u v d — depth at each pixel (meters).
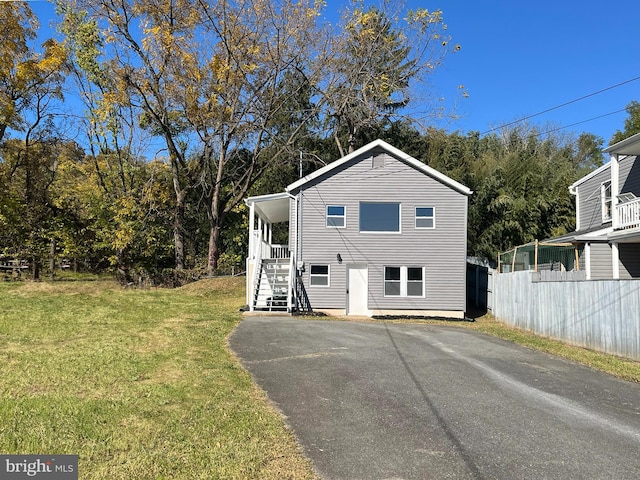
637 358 10.87
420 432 5.91
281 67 28.27
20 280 26.78
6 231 28.02
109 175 28.86
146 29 25.55
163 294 22.17
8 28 26.36
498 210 28.30
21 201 28.44
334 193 20.14
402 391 7.59
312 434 5.78
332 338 12.17
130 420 5.86
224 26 26.41
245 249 36.34
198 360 9.20
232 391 7.29
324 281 19.95
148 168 30.61
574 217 28.03
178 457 4.92
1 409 5.99
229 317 15.62
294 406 6.79
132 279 28.28
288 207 22.44
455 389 7.84
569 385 8.57
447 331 15.08
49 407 6.14
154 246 29.94
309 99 33.72
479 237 28.92
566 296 13.59
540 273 16.64
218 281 25.84
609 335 11.77
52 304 16.33
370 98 31.14
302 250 19.98
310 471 4.79
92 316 14.33
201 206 35.22
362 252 20.00
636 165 18.09
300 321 15.64
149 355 9.46
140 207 28.44
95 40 25.77
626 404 7.59
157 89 26.95
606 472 4.96
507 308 17.98
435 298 19.89
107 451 4.99
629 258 17.80
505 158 33.84
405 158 20.08
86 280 28.41
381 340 12.24
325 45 29.28
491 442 5.67
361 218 20.14
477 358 10.51
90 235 30.03
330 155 35.84
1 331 11.49
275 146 32.28
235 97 27.83
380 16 29.98
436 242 20.03
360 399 7.13
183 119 28.81
